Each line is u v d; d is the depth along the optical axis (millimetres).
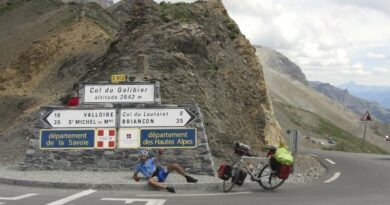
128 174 16125
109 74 23500
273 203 11555
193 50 25125
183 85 22406
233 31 30312
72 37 46156
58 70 42344
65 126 17469
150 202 11414
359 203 11648
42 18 64188
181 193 13312
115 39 28531
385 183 16391
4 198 11531
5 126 39094
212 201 11797
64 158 17344
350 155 30406
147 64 22734
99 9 59125
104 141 17281
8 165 19453
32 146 17469
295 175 18141
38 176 15422
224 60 27250
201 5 30156
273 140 27641
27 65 45906
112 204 11039
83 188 13844
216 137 21125
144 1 28375
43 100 37000
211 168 16656
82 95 17750
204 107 21953
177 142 17000
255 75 28859
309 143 66312
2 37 66500
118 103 17516
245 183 14648
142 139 17156
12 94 42844
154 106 17297
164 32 25375
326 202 11750
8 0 81062
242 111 26359
